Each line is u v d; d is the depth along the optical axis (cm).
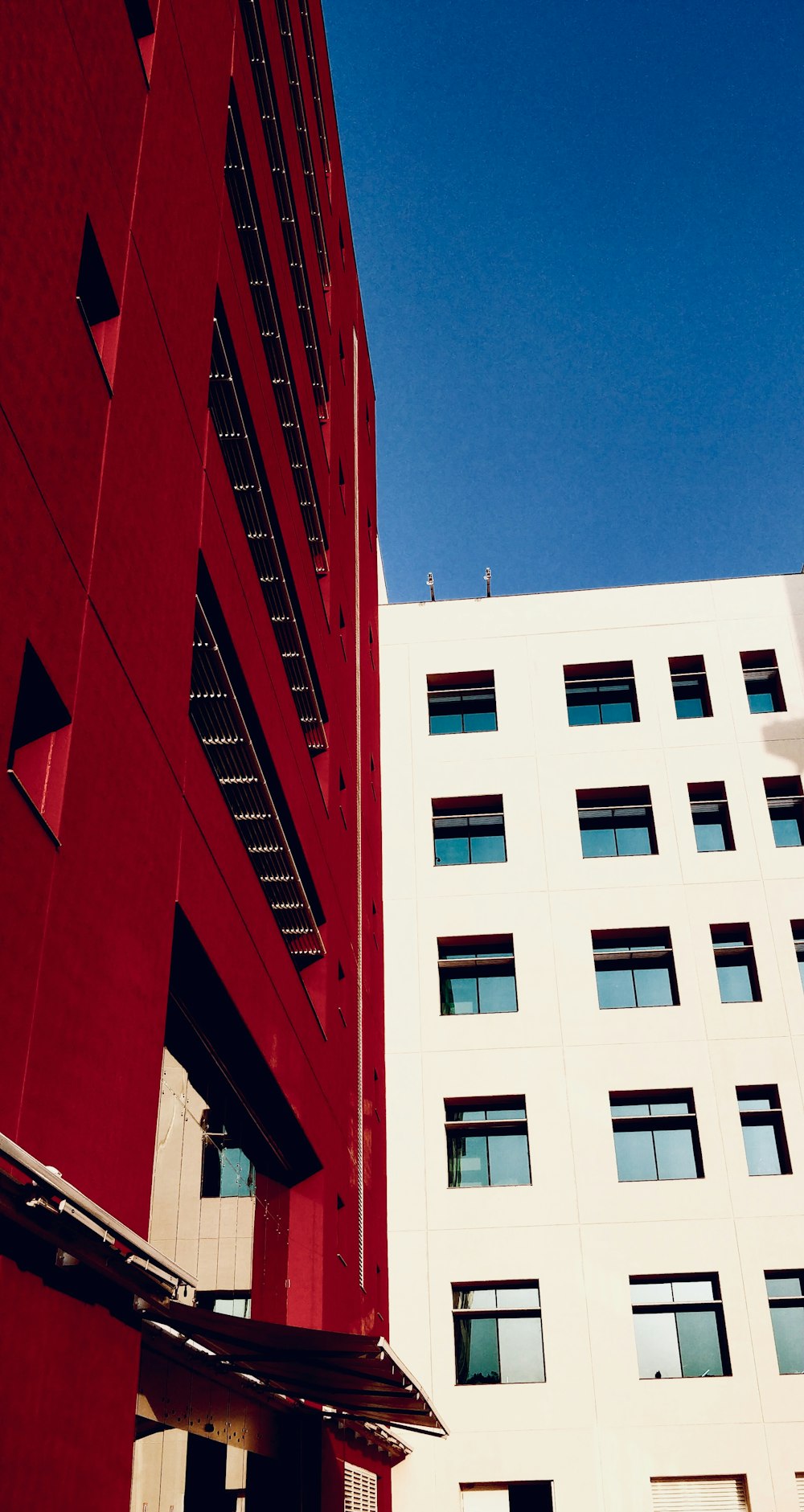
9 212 810
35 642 832
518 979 3569
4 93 810
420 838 3806
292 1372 1370
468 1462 2939
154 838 1112
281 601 2095
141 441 1112
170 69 1303
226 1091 1579
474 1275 3170
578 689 4066
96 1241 774
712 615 4075
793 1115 3316
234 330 1664
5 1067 752
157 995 1084
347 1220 2275
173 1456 1234
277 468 2022
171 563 1205
